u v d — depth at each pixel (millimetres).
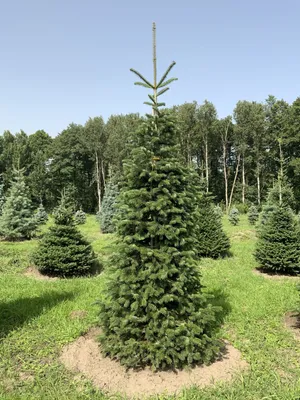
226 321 5988
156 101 4785
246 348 4996
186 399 3785
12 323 5777
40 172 41344
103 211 20297
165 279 4293
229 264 10828
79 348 4977
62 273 9242
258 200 38812
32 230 15898
